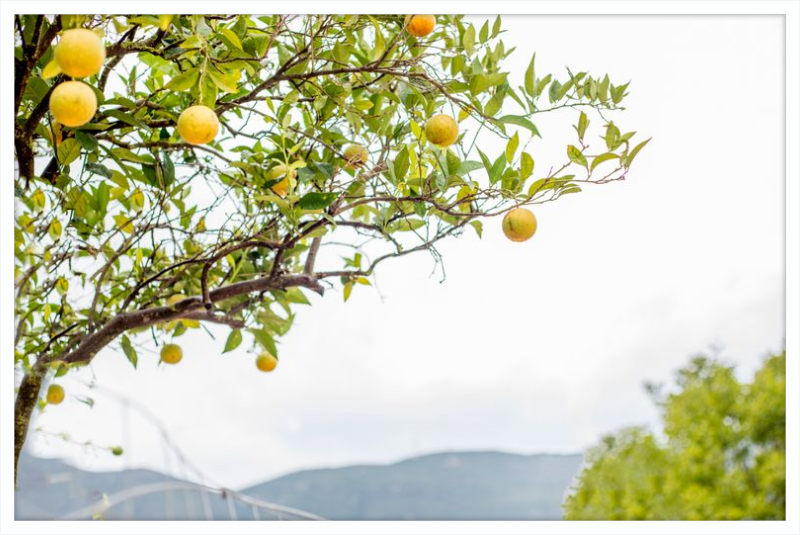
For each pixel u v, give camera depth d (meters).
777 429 8.12
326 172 1.68
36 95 1.46
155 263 1.91
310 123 1.83
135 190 1.84
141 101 1.56
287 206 1.58
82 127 1.49
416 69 1.69
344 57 1.71
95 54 1.18
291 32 1.65
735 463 8.47
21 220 1.88
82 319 1.87
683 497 8.37
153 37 1.54
